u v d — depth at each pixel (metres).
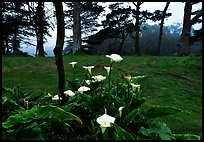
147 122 3.84
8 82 10.39
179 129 6.74
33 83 10.43
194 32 26.45
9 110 4.12
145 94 9.66
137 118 3.88
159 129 3.73
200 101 9.42
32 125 3.23
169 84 11.16
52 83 10.54
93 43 36.94
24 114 3.08
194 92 10.43
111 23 35.00
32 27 27.77
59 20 4.52
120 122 3.72
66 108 3.88
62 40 4.56
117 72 12.34
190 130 6.72
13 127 3.24
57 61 4.55
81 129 4.00
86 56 15.83
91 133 3.76
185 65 14.22
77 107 4.27
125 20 34.69
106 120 3.09
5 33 25.44
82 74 11.76
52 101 4.77
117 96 4.54
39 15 23.42
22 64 13.36
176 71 13.23
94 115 4.26
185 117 7.55
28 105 4.59
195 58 15.00
